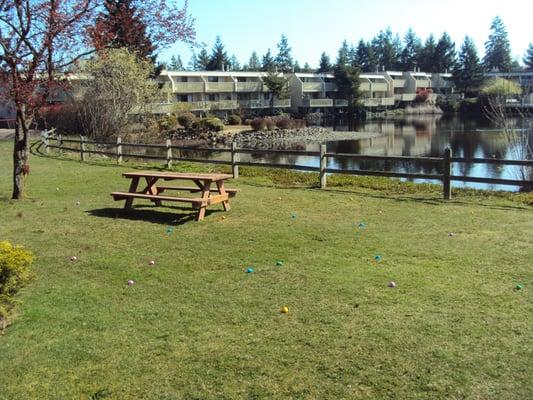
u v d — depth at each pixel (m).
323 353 4.00
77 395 3.58
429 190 10.94
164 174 9.25
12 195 11.10
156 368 3.88
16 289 4.82
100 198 11.03
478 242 6.92
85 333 4.50
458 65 82.25
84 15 10.16
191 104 53.09
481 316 4.57
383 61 101.81
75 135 29.98
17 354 4.17
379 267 5.98
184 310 4.91
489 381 3.55
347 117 72.94
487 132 44.56
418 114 76.94
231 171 14.61
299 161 28.17
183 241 7.36
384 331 4.32
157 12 11.33
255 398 3.46
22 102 10.32
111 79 27.95
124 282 5.75
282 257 6.49
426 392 3.45
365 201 10.02
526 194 10.13
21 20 9.58
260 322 4.59
